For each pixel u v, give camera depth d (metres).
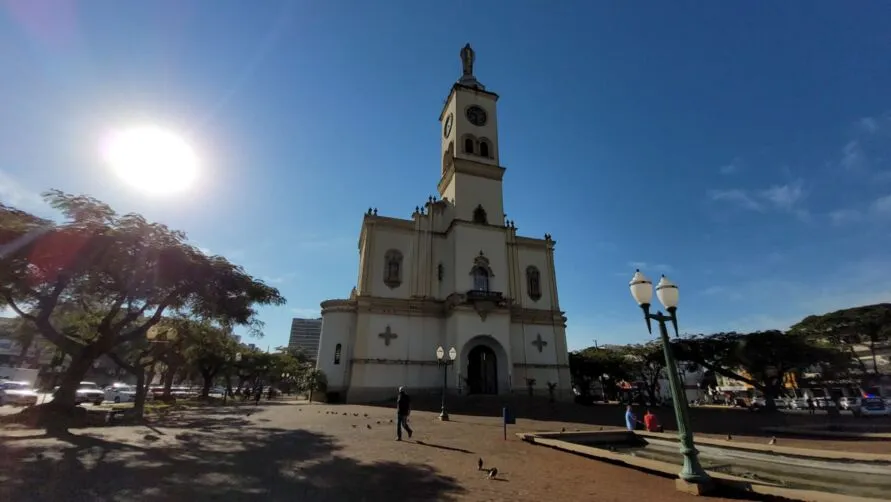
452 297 35.72
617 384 57.66
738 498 7.15
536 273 41.66
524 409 26.53
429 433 15.82
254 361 53.50
